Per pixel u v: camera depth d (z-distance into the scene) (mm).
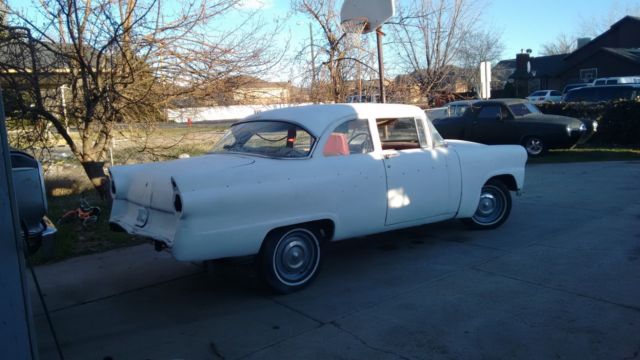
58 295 4977
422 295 4629
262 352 3734
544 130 13258
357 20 8984
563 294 4492
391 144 5711
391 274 5219
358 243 6359
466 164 6121
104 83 7641
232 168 4445
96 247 6422
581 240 6043
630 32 40562
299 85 10320
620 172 10555
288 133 5094
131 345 3912
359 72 10633
